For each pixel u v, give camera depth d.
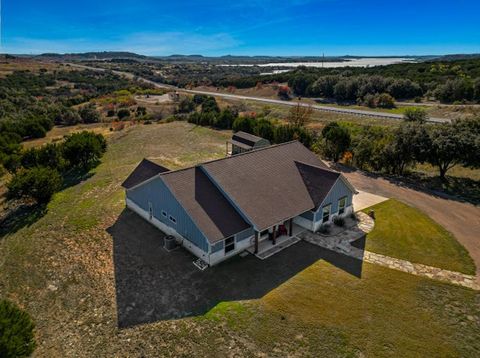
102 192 32.81
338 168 37.78
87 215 27.78
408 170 35.72
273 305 16.77
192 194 21.77
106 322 16.22
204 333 15.23
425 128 33.00
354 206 27.75
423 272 19.12
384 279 18.56
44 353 14.67
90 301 17.81
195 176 23.11
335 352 14.09
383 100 76.19
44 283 19.66
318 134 51.00
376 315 15.99
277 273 19.33
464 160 30.50
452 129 31.50
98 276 19.81
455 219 25.14
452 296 17.17
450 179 33.44
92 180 36.72
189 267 20.16
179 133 59.28
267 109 81.75
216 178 22.73
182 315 16.39
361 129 46.50
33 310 17.48
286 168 26.05
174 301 17.38
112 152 48.69
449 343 14.41
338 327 15.34
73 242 23.84
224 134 58.19
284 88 104.56
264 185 23.61
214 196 22.19
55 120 82.94
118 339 15.16
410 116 53.03
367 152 36.53
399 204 27.94
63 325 16.28
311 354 14.02
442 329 15.15
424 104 74.69
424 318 15.77
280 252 21.41
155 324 15.90
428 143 31.77
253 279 18.86
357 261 20.30
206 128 63.84
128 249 22.42
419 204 27.91
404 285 18.05
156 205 24.44
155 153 46.53
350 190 25.56
